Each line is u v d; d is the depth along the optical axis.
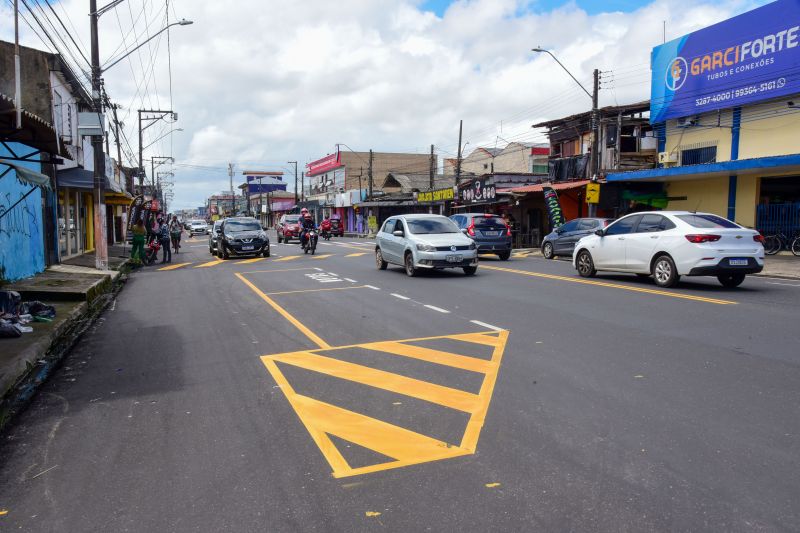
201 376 6.52
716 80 21.34
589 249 14.43
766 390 5.38
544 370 6.27
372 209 53.91
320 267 19.53
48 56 19.19
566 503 3.46
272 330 8.94
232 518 3.43
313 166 82.12
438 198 42.12
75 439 4.80
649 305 10.05
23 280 14.80
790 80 18.59
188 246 40.22
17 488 3.95
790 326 8.08
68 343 8.73
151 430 4.93
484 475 3.85
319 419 4.99
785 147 19.34
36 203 16.75
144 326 9.80
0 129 7.71
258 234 25.53
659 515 3.29
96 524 3.43
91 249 29.83
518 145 45.94
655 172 22.05
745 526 3.16
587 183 24.53
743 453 4.05
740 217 21.45
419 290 12.97
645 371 6.10
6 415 5.45
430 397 5.48
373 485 3.76
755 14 19.75
